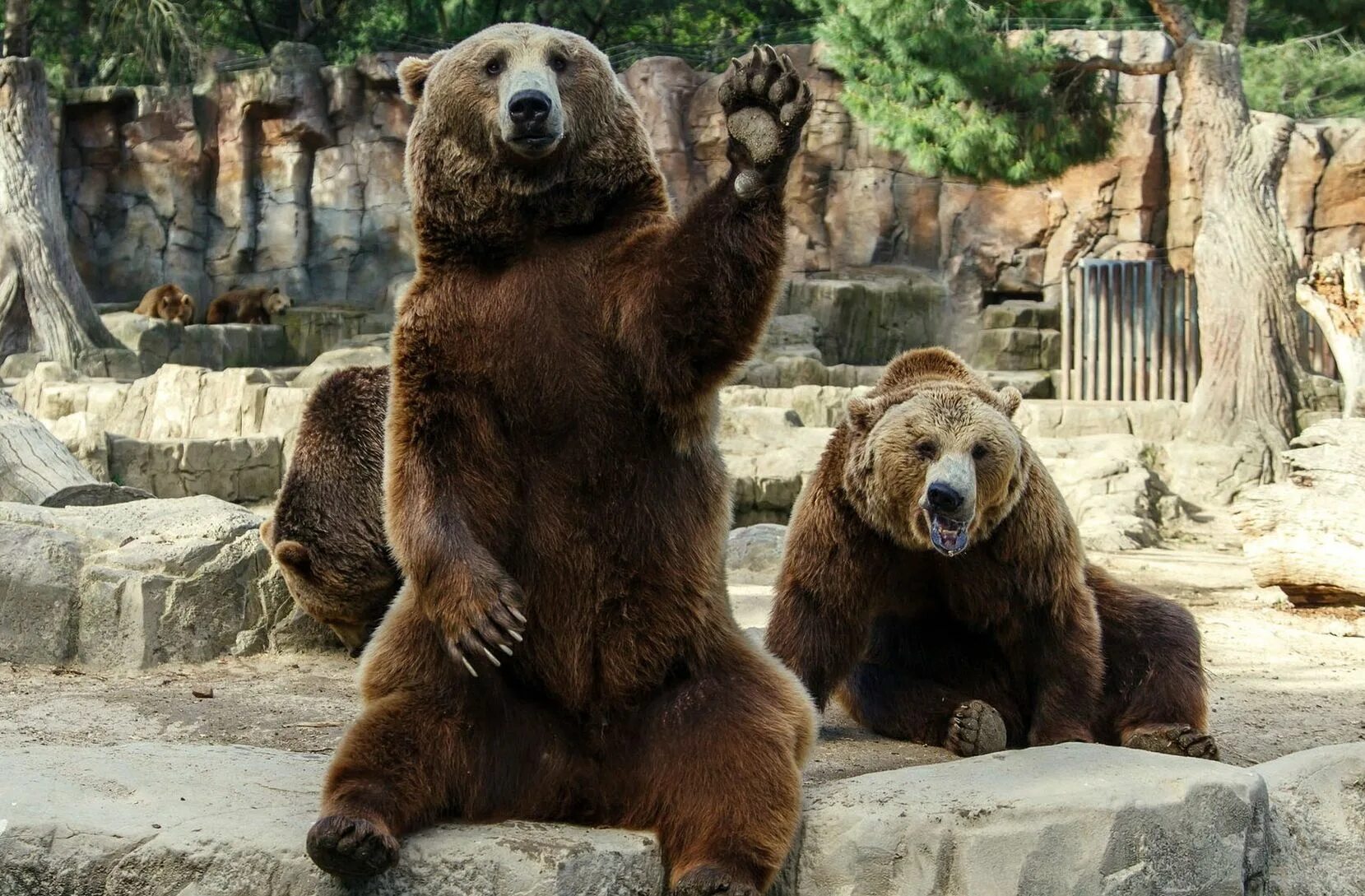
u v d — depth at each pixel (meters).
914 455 6.23
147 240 35.84
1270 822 5.45
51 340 30.05
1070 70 22.89
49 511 9.52
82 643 8.91
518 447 4.79
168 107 35.53
